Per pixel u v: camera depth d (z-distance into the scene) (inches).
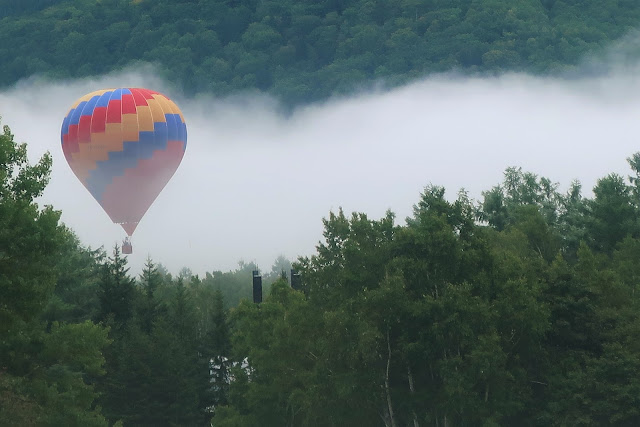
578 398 7091.5
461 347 7135.8
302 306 7647.6
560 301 7623.0
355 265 7475.4
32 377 6003.9
